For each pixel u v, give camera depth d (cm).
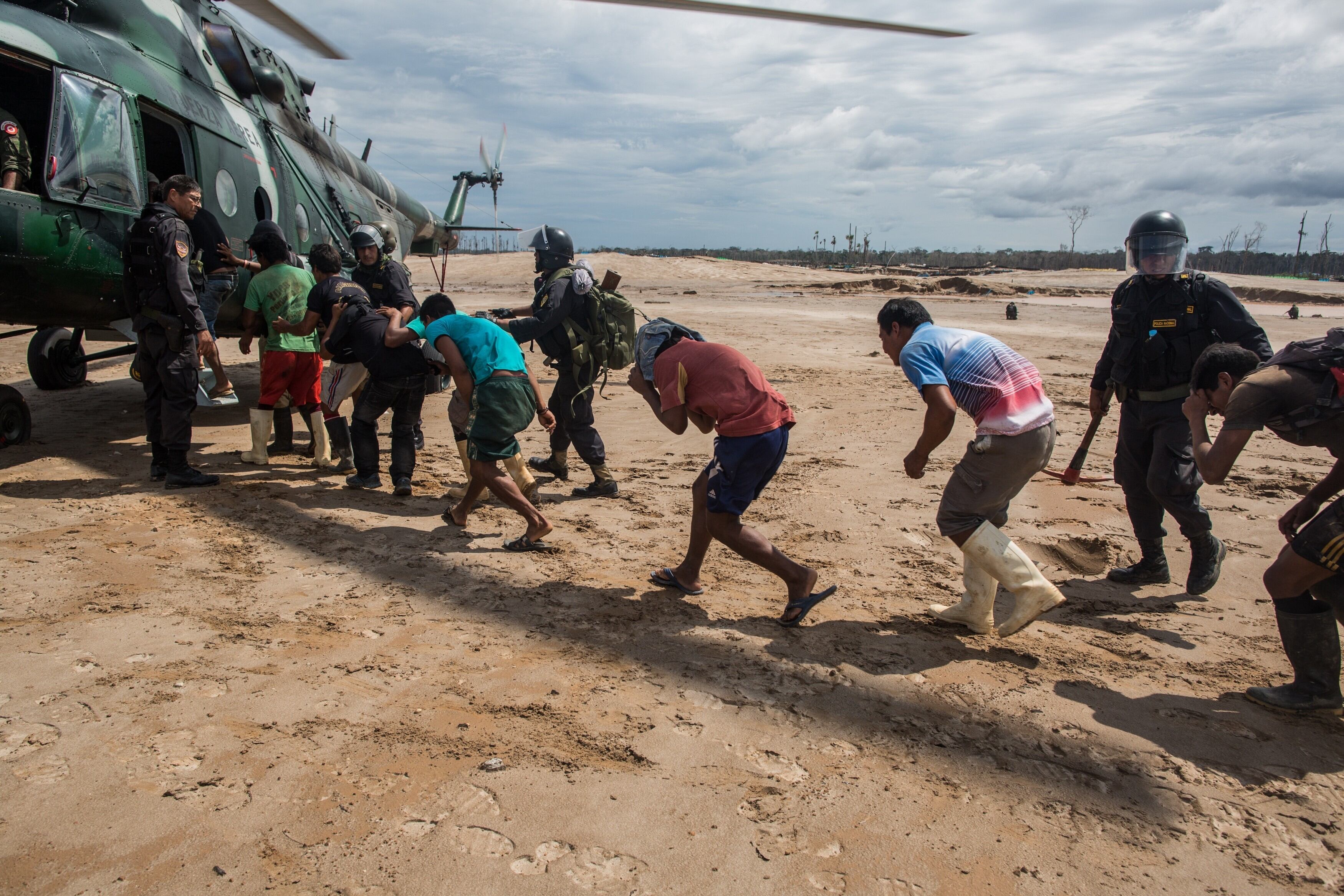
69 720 275
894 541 497
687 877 214
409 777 252
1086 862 225
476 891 206
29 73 652
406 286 666
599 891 208
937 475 635
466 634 356
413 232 1362
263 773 251
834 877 216
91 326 648
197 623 355
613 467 668
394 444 569
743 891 210
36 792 238
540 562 448
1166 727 296
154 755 258
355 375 608
